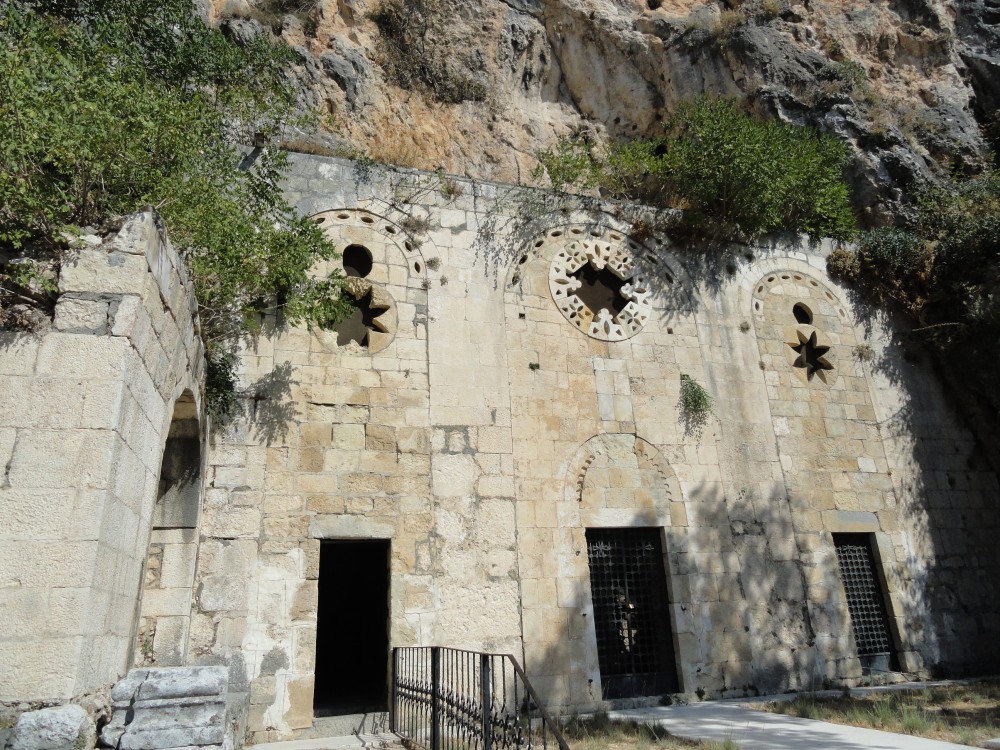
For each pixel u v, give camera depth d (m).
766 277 15.55
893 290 16.70
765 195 14.78
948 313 16.14
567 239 13.95
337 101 15.91
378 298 11.95
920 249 16.36
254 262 9.20
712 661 11.99
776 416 14.30
